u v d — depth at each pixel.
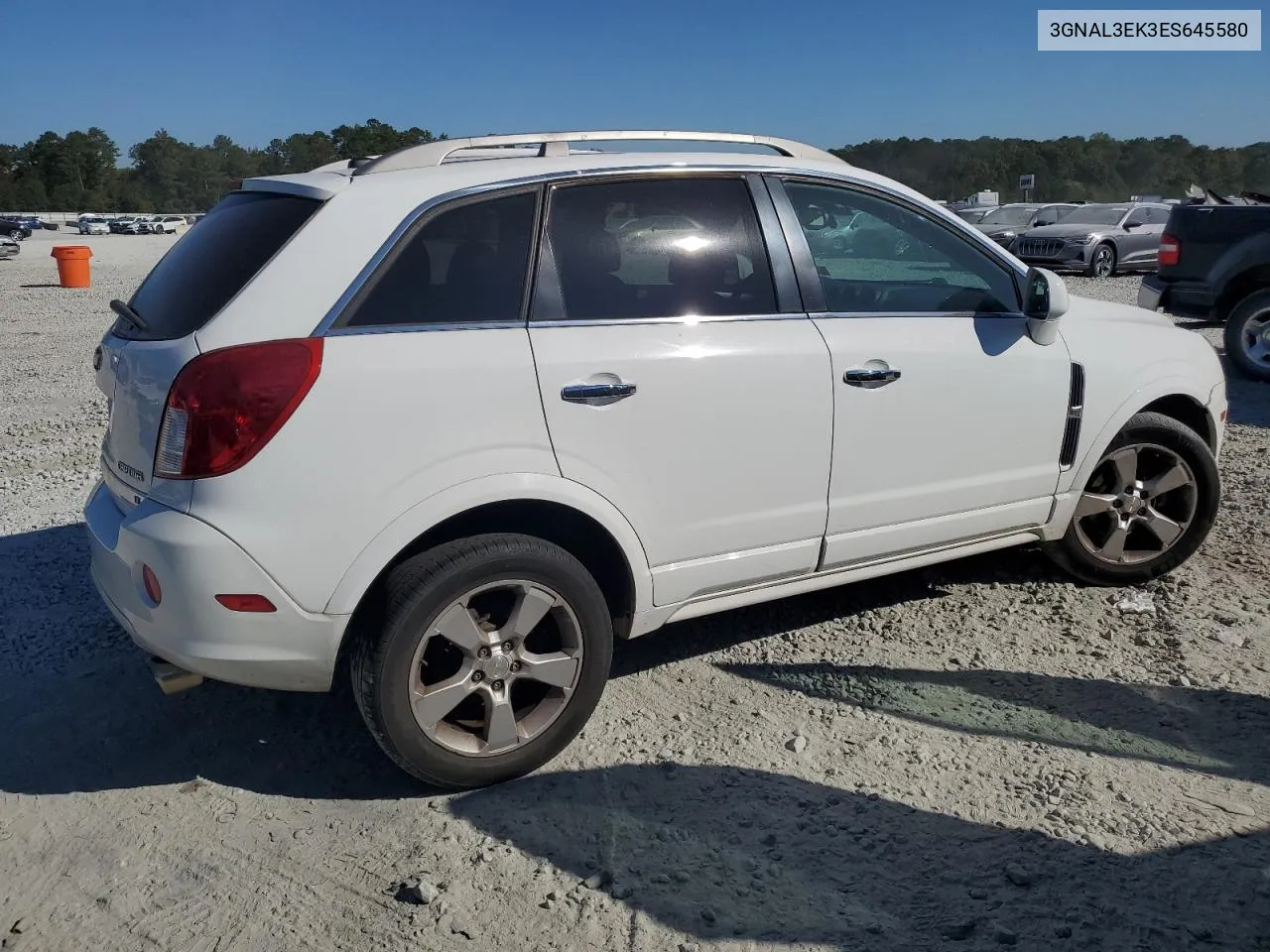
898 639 4.23
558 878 2.82
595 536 3.43
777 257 3.64
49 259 36.41
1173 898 2.66
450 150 3.35
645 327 3.36
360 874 2.87
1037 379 4.11
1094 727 3.52
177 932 2.66
